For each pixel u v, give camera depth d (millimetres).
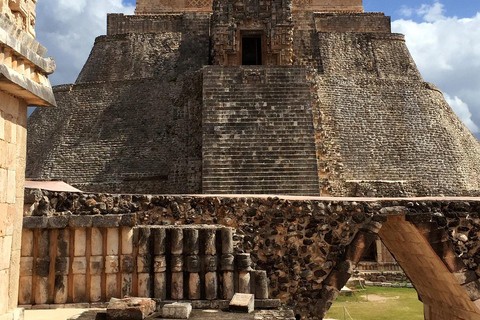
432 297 10578
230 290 7398
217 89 23344
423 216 8797
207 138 21875
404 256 10625
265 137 22016
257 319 6391
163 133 28859
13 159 5641
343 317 13711
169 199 9070
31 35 6000
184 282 7414
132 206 8867
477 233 8969
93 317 6379
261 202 9125
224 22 29062
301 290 8711
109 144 29000
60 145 29328
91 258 7227
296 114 22734
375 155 27594
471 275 8664
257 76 23641
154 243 7441
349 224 8914
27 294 6988
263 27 29188
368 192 25141
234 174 20891
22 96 5742
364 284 19516
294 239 8906
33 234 7156
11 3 5516
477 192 27078
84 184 27438
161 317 6379
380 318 13484
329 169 25328
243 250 8219
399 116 29344
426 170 27406
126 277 7238
